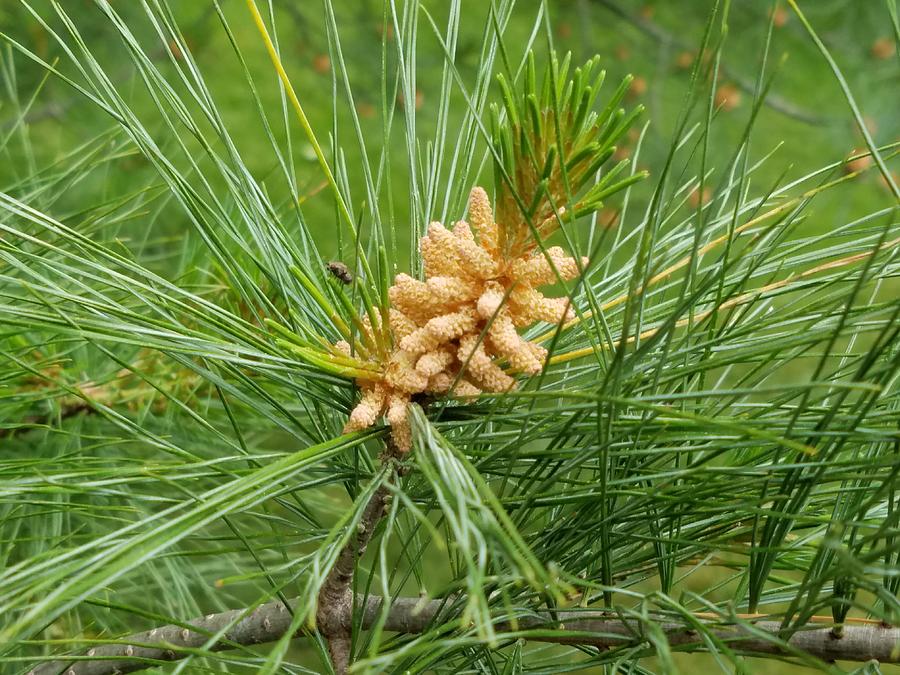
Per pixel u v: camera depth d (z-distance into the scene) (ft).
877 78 2.46
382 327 0.81
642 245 0.69
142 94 2.13
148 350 1.21
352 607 0.90
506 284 0.80
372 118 2.66
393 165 2.69
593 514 0.80
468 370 0.80
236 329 0.82
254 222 0.88
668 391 0.83
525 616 0.83
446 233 0.81
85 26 2.06
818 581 0.70
